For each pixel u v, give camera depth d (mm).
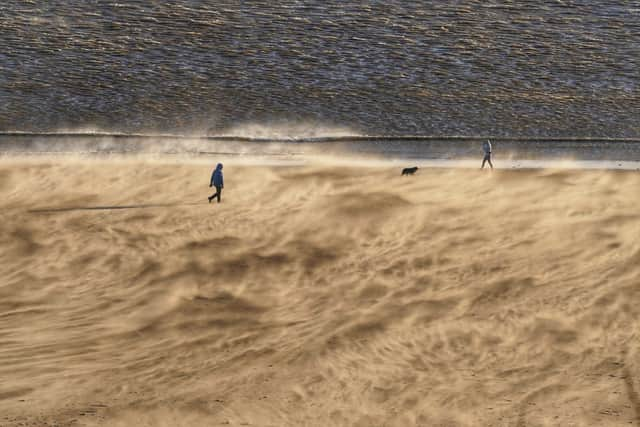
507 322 64375
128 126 102875
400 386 56781
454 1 139250
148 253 73438
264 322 64188
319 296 67812
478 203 82625
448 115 107688
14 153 93312
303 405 54406
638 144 100000
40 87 111062
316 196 83688
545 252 74000
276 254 73625
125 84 112938
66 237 75438
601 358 60219
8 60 117062
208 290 68375
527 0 140125
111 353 59719
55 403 53062
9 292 67500
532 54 123812
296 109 108438
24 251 73188
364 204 81875
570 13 135875
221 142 98500
